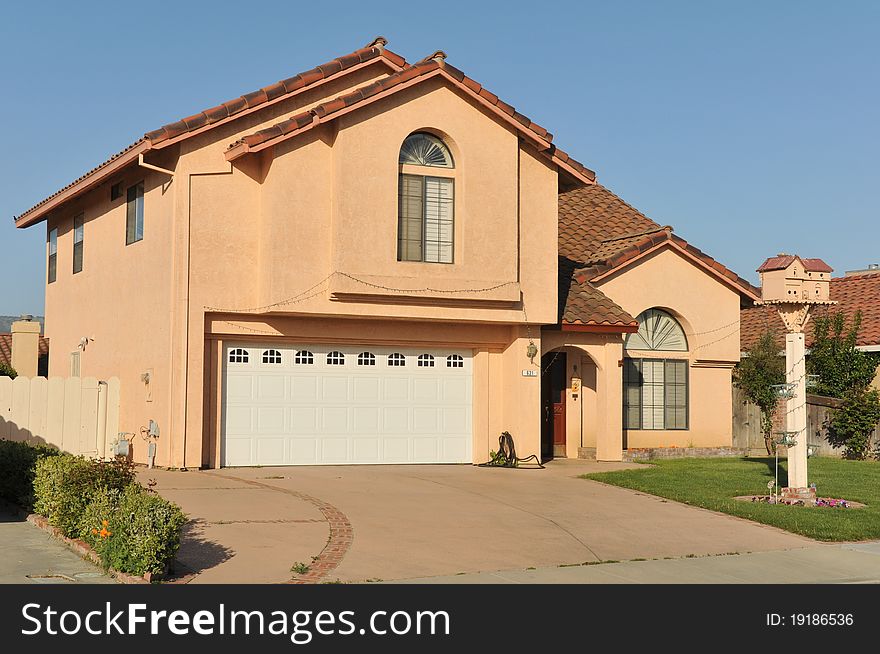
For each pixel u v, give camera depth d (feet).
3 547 39.45
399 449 67.10
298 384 64.44
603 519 48.14
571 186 72.02
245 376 63.05
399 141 62.08
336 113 59.93
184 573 34.96
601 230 86.53
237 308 61.31
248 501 48.08
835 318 88.79
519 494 54.49
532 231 67.41
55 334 86.99
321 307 60.80
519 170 67.10
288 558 37.42
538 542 42.57
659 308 81.30
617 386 73.10
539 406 68.28
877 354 87.61
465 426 69.15
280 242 59.98
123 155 63.57
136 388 65.72
